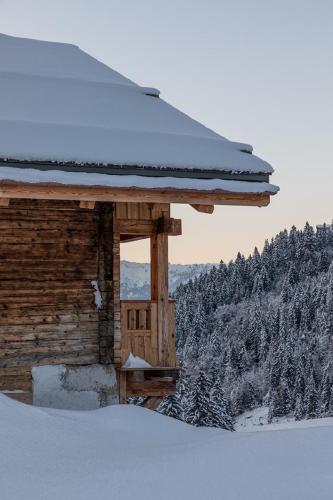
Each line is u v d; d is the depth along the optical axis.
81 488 7.07
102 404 13.88
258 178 13.77
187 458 8.11
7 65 15.98
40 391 13.50
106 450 9.09
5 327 13.42
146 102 15.94
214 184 13.27
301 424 11.92
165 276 14.34
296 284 198.75
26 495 6.83
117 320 14.03
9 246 13.55
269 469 7.59
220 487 7.07
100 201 13.43
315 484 7.08
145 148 13.36
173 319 14.41
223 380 162.88
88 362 13.92
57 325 13.75
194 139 14.33
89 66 17.11
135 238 16.20
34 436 9.05
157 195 13.09
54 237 13.84
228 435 9.56
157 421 11.84
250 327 176.62
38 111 14.06
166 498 6.79
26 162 12.22
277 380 147.50
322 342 160.38
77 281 13.95
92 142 13.10
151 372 14.43
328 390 133.25
